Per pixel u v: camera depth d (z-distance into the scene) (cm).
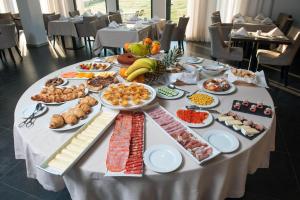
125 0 639
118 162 80
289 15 453
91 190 82
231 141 91
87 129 96
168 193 82
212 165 80
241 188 94
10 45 400
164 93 128
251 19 464
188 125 100
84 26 471
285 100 272
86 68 168
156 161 82
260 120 105
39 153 87
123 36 377
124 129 97
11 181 162
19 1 503
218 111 112
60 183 95
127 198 81
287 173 168
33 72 370
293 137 207
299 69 373
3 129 219
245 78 142
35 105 115
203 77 153
